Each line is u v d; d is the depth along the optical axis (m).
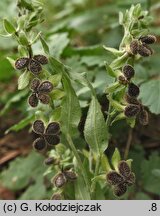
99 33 0.37
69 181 0.21
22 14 0.18
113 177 0.18
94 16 0.37
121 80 0.18
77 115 0.19
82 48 0.28
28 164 0.27
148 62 0.28
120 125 0.26
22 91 0.28
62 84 0.19
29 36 0.18
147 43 0.18
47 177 0.26
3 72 0.27
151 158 0.25
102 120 0.19
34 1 0.18
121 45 0.18
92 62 0.27
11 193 0.27
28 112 0.27
